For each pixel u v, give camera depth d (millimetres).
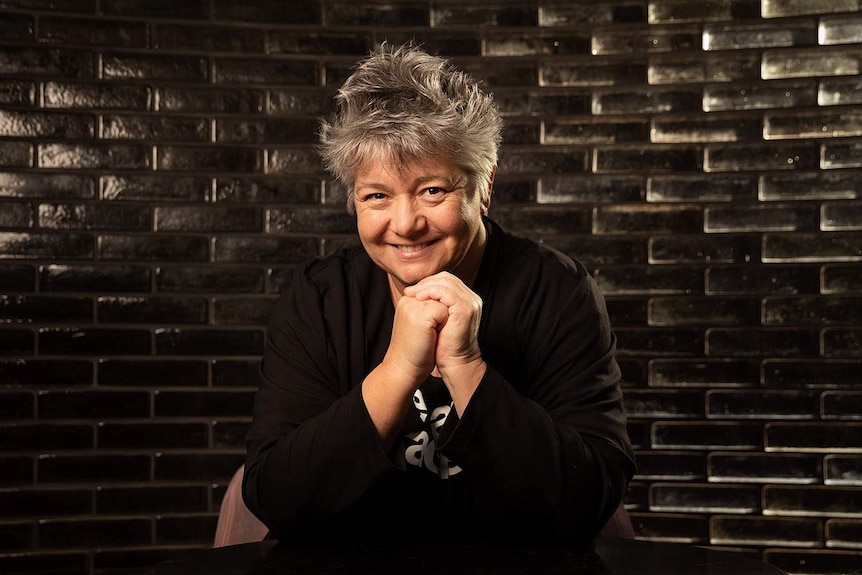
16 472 3043
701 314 3152
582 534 1368
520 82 3219
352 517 1364
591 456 1354
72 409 3084
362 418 1312
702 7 3156
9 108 3072
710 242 3156
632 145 3191
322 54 3217
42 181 3096
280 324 1552
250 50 3197
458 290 1332
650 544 1366
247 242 3193
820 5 3092
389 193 1353
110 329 3121
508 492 1336
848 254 3086
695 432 3133
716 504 3113
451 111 1327
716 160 3160
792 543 3080
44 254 3090
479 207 1424
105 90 3131
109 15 3131
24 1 3076
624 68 3195
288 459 1344
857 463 3061
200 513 3131
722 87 3158
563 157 3209
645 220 3182
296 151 3209
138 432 3117
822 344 3090
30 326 3074
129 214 3145
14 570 3027
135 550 3092
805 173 3111
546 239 3207
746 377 3125
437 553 1293
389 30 3221
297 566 1212
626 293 3182
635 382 3164
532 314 1508
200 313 3168
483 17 3217
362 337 1523
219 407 3160
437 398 1479
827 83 3100
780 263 3121
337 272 1573
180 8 3164
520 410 1324
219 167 3184
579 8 3203
